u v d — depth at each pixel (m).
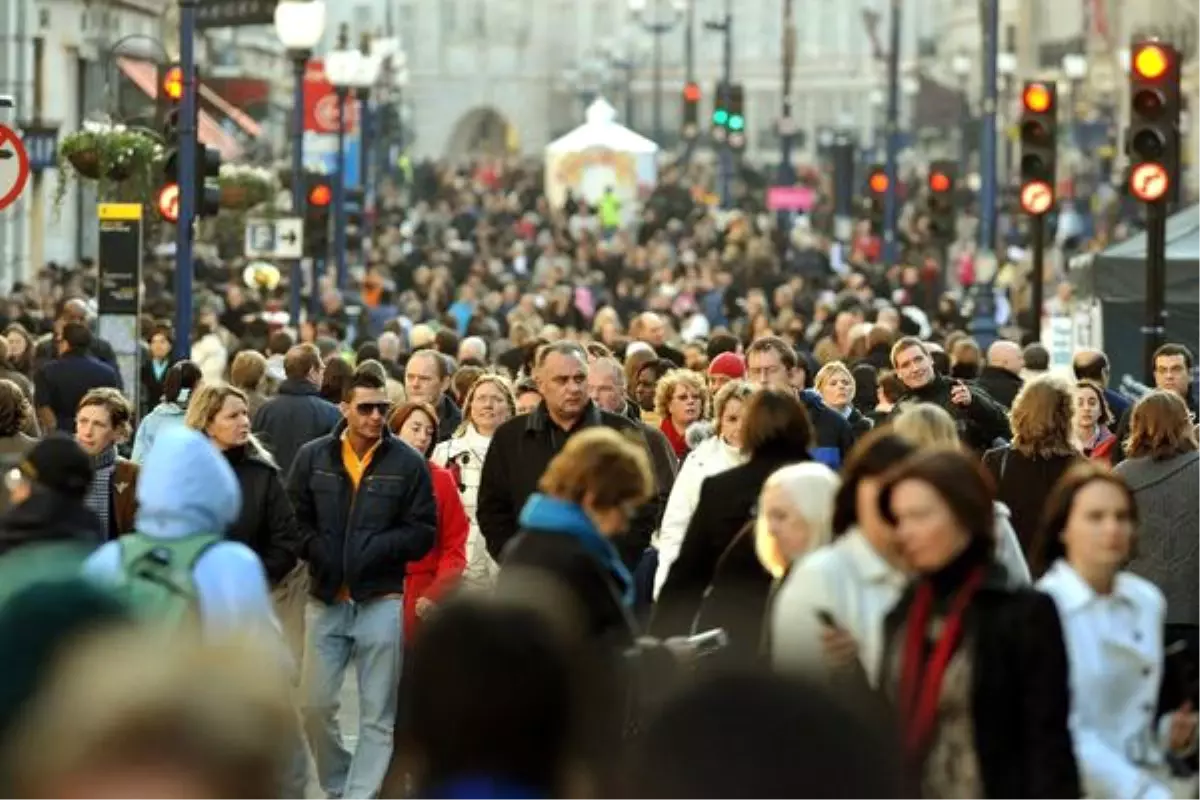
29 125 99.44
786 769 9.84
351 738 40.22
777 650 20.75
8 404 37.16
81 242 129.88
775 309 116.88
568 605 20.11
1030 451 35.56
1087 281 74.06
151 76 135.50
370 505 35.03
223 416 34.06
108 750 9.12
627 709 22.55
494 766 11.92
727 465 33.75
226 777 9.15
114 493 36.91
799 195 158.00
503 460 35.44
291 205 106.69
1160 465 33.81
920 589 19.83
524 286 140.88
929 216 117.06
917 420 28.42
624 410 41.47
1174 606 33.69
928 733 19.36
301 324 84.50
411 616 36.75
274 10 101.62
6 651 14.10
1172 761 23.12
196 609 23.05
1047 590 21.86
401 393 49.84
